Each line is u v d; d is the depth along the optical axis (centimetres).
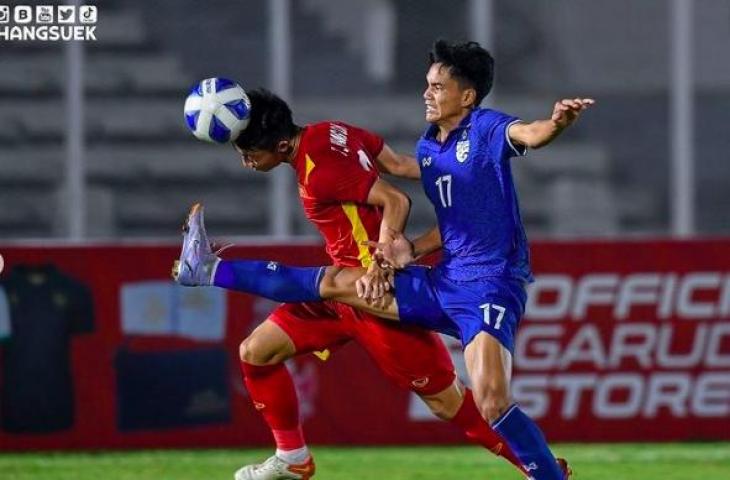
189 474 2811
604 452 3075
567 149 4609
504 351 2052
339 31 4481
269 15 4444
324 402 3156
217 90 2166
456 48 2095
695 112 4572
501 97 4588
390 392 3167
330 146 2164
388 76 4488
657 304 3186
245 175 4381
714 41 4584
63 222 4372
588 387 3181
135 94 4419
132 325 3119
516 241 2106
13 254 3094
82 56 4284
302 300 2217
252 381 2319
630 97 4603
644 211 4597
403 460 2986
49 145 4391
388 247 2120
